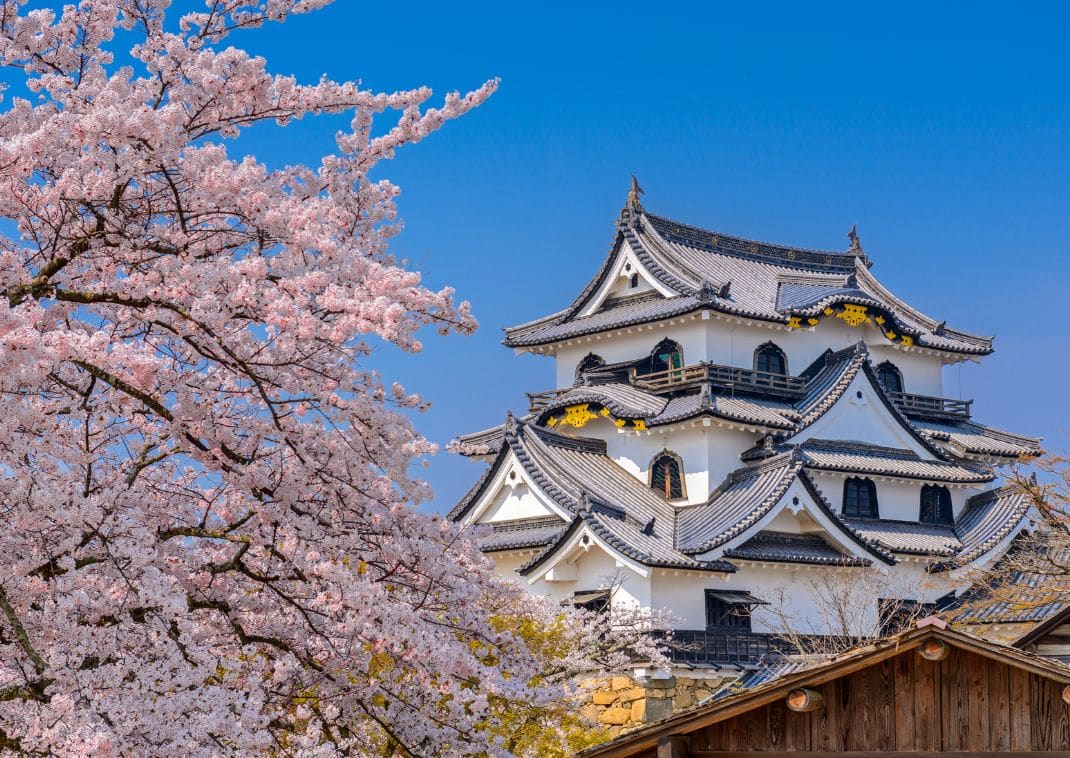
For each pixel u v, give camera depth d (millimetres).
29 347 10828
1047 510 33812
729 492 44344
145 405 14195
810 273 57594
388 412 13508
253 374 12742
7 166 11781
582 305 52219
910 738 12195
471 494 45031
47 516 11422
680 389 47031
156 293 12344
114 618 12047
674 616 38406
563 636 28297
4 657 11852
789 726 12828
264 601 14688
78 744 9711
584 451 47031
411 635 13336
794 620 42219
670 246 52031
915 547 45469
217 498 15250
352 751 14859
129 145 12211
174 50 13383
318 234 13289
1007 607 39125
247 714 11203
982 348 54938
